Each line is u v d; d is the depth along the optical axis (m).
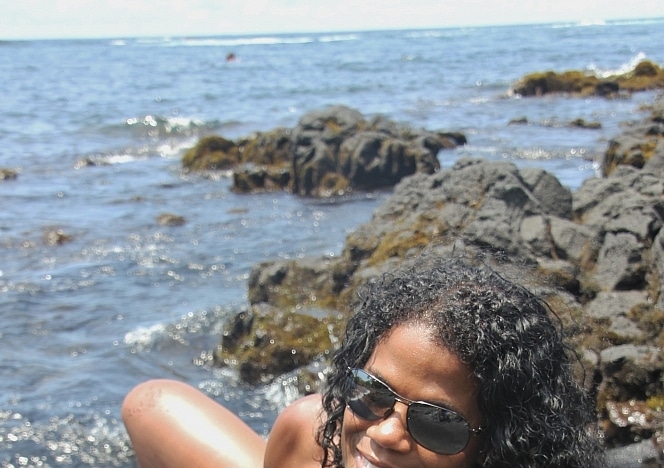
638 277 7.02
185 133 27.59
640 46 80.38
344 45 115.50
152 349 8.53
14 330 9.18
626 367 5.93
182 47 129.88
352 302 1.81
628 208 7.73
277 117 30.72
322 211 15.27
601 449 1.64
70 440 6.63
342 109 18.58
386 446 1.49
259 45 128.62
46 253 12.48
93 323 9.38
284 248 12.52
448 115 29.91
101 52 113.44
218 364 7.98
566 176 17.17
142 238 13.30
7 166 20.62
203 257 12.09
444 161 19.84
